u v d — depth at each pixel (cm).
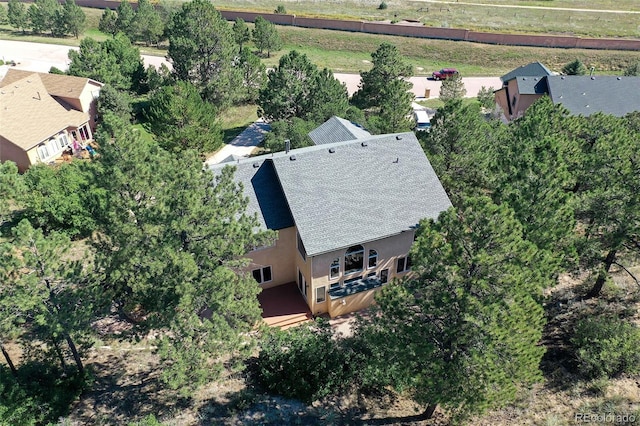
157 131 4656
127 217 2520
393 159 3259
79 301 2255
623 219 2527
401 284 2105
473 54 8812
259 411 2423
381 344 2138
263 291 3297
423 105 6856
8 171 3334
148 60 8088
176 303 2203
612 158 2628
